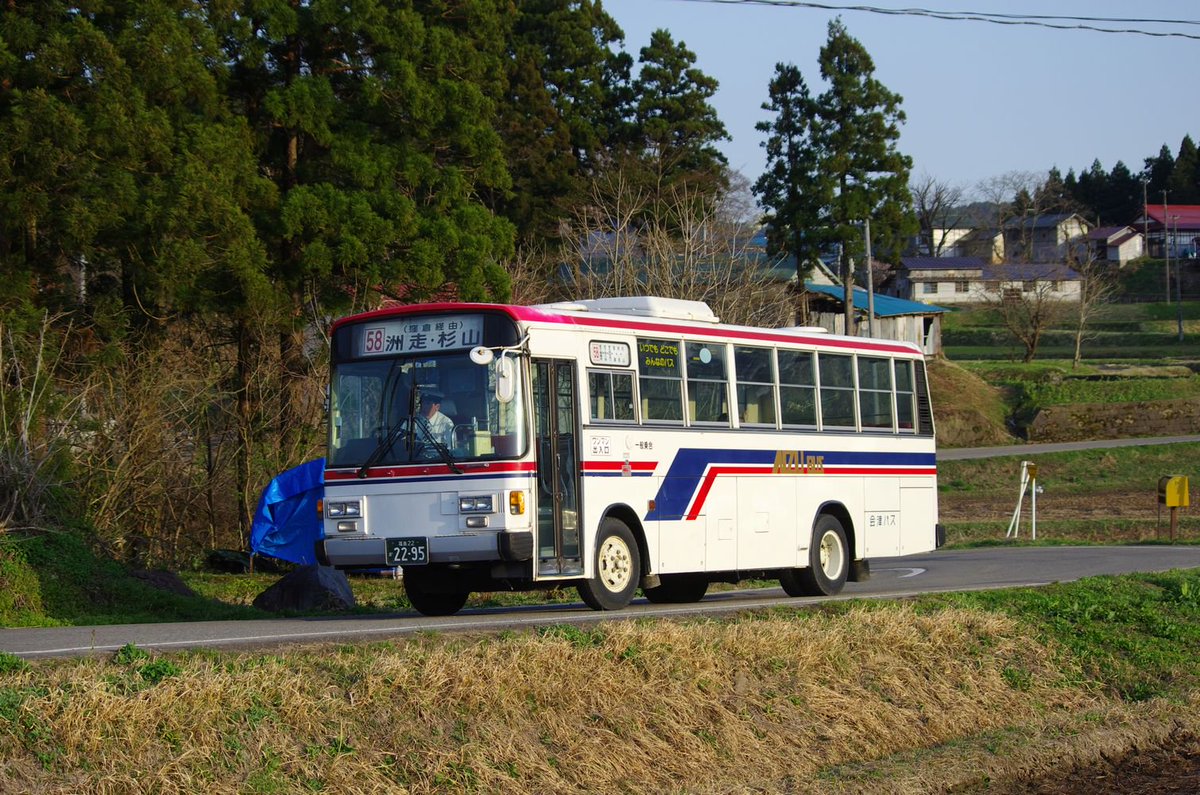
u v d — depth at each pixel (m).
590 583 14.87
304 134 32.16
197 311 28.25
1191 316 94.94
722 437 16.92
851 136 60.88
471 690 9.59
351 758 8.59
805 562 18.20
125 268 27.31
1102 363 77.56
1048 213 130.50
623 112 64.31
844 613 14.38
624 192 52.50
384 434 14.59
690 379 16.59
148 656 9.41
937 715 12.38
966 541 35.69
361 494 14.63
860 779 10.52
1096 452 55.25
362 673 9.42
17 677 8.53
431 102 31.34
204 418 26.95
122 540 22.83
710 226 45.38
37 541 17.72
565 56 61.31
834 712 11.58
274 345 28.75
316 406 29.11
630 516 15.53
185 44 27.30
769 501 17.64
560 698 10.01
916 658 13.23
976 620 14.68
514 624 13.01
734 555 16.98
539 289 42.47
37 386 21.56
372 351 14.88
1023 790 11.13
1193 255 124.25
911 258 109.31
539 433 14.33
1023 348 85.69
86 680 8.46
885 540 19.89
